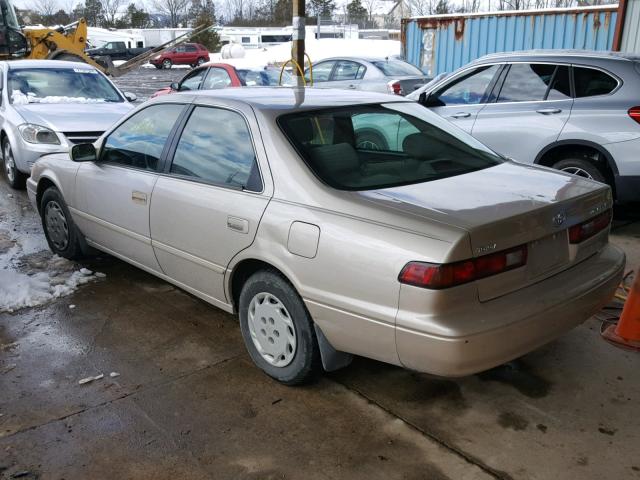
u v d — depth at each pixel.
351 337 2.99
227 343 4.01
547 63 6.38
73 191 5.04
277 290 3.32
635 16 10.30
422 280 2.67
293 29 7.77
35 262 5.52
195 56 41.09
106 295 4.79
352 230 2.92
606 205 3.46
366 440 3.01
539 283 3.02
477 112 6.77
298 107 3.62
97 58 19.86
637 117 5.72
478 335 2.67
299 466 2.83
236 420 3.18
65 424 3.15
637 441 2.98
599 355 3.78
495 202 3.02
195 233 3.76
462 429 3.08
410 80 11.57
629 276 4.99
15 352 3.90
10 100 8.59
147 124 4.37
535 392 3.40
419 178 3.40
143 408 3.29
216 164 3.71
